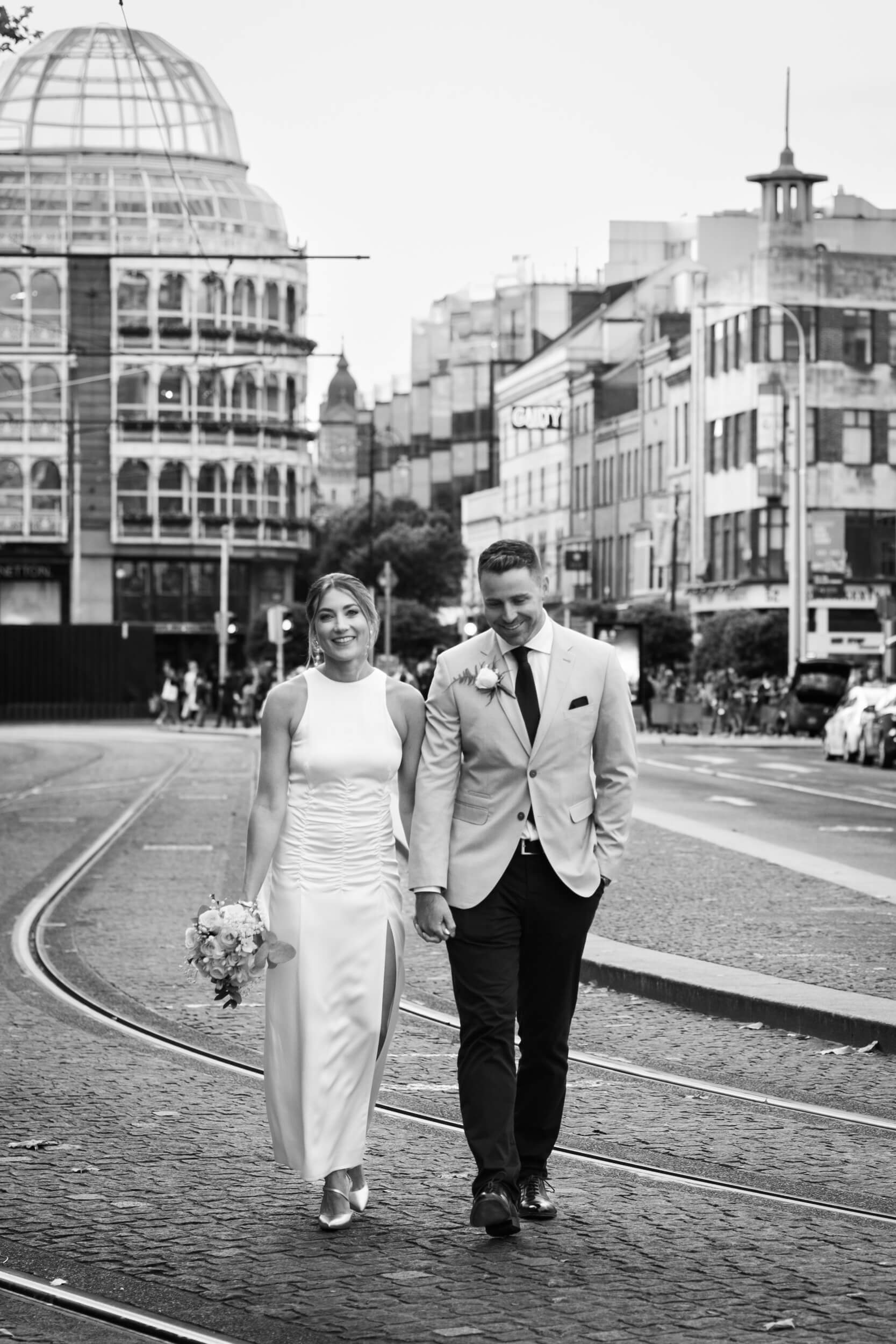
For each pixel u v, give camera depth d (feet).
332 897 22.95
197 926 22.38
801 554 199.31
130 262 301.63
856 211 319.06
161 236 301.22
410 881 23.31
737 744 181.47
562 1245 22.36
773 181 257.55
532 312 459.73
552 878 23.29
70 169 302.66
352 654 23.18
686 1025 38.93
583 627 241.96
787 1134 28.89
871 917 52.75
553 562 353.31
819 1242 22.49
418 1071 34.12
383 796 23.34
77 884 63.67
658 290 349.41
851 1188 25.53
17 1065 34.09
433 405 515.91
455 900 23.22
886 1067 34.32
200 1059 34.99
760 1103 31.32
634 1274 21.13
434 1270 21.30
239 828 85.46
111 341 302.04
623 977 43.21
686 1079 33.32
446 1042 37.24
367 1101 23.15
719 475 266.77
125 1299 20.34
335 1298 20.26
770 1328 19.08
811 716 191.31
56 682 254.27
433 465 515.50
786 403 252.21
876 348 256.11
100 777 126.00
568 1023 23.86
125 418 302.45
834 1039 36.94
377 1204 24.31
